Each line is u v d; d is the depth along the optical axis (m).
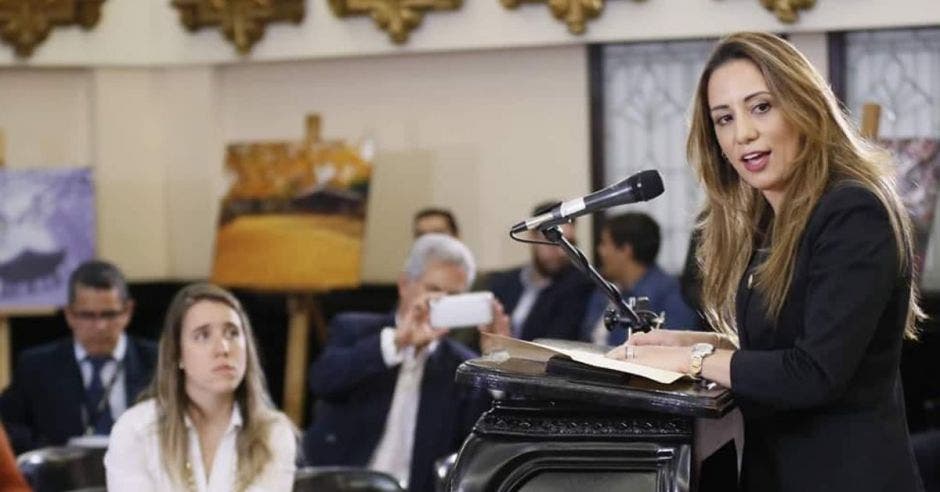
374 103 13.12
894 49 11.48
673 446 4.22
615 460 4.25
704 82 4.64
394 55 12.99
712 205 4.80
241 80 13.42
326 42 12.73
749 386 4.27
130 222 13.44
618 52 12.42
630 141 12.42
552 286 11.01
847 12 11.13
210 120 13.38
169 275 13.54
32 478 7.51
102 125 13.36
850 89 11.59
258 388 6.80
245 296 13.22
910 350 10.88
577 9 11.83
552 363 4.35
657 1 11.69
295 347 12.56
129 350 9.95
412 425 8.41
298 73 13.28
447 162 12.95
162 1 13.31
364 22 12.60
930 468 8.21
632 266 10.23
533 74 12.67
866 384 4.42
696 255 5.06
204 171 13.41
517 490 4.33
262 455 6.69
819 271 4.31
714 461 4.77
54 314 13.28
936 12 10.95
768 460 4.54
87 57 13.24
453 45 12.34
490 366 4.40
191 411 6.72
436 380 8.39
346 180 12.51
